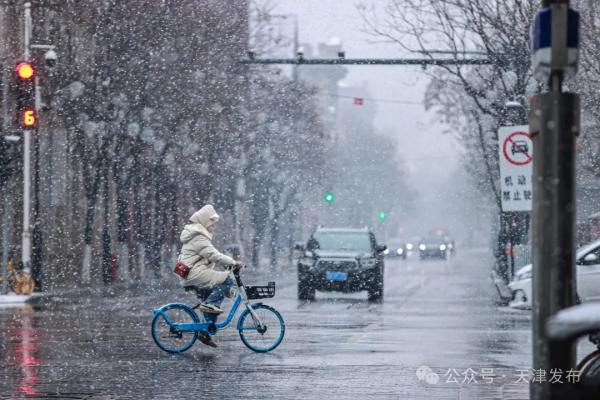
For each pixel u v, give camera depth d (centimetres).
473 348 3931
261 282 11356
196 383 2891
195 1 10725
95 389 2772
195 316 3728
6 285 8238
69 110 10106
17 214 10450
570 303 1722
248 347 3756
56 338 4297
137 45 10100
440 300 7806
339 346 3994
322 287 7750
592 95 7538
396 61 8519
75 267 11988
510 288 6303
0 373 3120
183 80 10656
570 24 1798
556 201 1730
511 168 4903
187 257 3706
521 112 7688
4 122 9181
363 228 8206
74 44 10350
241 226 17262
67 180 11806
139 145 10669
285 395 2648
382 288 7888
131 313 6112
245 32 11775
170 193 12069
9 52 10144
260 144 14675
